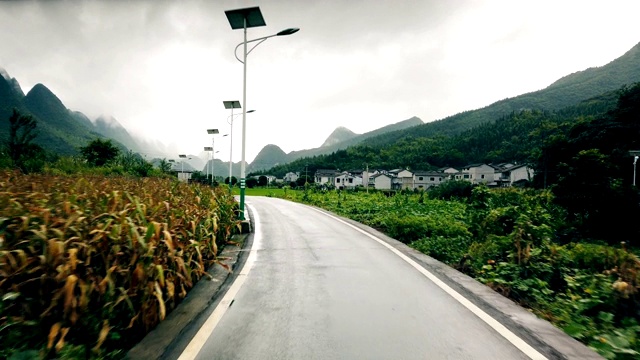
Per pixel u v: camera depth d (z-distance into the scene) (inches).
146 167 1092.5
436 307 151.8
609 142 1300.4
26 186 214.4
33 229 116.9
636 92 1406.3
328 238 333.7
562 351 112.5
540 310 158.4
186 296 162.6
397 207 645.9
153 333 123.1
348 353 110.6
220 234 289.1
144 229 140.1
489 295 168.4
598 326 137.7
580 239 464.4
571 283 176.2
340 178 3563.0
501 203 467.2
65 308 102.7
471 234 331.3
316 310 147.6
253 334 123.9
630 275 162.2
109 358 105.4
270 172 6058.1
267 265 225.9
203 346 114.4
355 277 199.5
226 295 165.3
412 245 315.6
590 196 480.1
